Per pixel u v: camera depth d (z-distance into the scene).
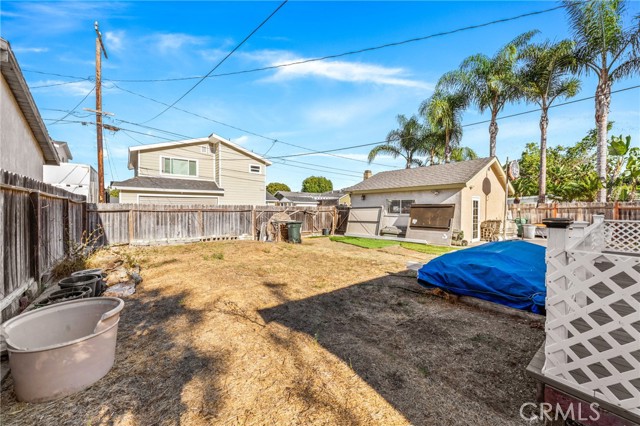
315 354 2.77
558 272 1.88
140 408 2.02
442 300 4.33
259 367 2.54
